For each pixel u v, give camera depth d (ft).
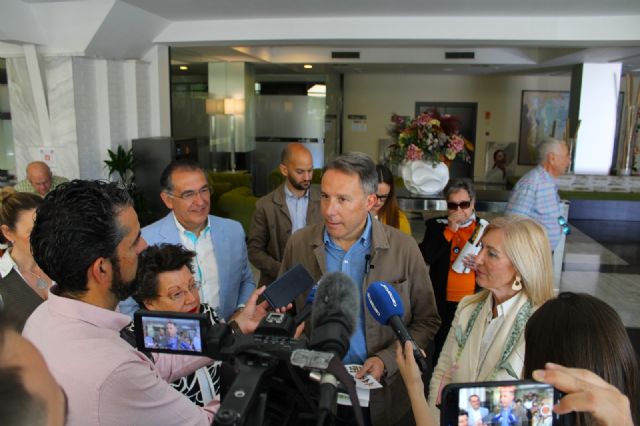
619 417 2.26
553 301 3.39
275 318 2.79
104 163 19.60
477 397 2.43
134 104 20.17
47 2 16.10
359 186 5.08
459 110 43.04
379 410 5.25
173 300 4.87
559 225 13.05
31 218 5.47
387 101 43.45
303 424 2.39
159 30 19.31
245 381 2.28
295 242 6.04
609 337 3.10
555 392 2.47
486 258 5.14
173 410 3.16
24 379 1.86
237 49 25.14
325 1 15.81
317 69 35.04
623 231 28.30
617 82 29.27
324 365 2.27
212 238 7.22
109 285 3.26
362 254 5.65
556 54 26.86
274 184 31.68
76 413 2.83
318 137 36.73
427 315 5.90
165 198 6.97
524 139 42.86
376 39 18.58
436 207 14.11
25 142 19.03
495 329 5.14
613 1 15.26
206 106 31.19
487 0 15.37
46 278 5.62
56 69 17.75
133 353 3.08
